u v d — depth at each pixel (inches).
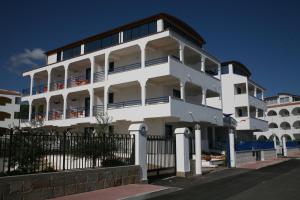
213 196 434.3
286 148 1546.5
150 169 605.6
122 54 1160.2
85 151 478.3
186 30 1189.7
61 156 446.3
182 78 1005.8
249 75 1813.5
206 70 1365.7
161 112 936.3
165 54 1128.2
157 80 1028.5
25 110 1567.4
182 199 417.1
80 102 1332.4
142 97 992.2
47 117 1334.9
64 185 417.1
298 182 575.8
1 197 343.0
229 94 1553.9
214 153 1143.0
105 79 1118.4
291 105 2470.5
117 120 1039.0
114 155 523.2
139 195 429.4
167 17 1079.0
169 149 653.9
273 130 2536.9
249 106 1515.7
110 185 487.8
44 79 1568.7
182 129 660.7
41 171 414.6
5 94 2272.4
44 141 425.7
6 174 375.6
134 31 1146.0
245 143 1035.9
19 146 399.2
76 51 1373.0
